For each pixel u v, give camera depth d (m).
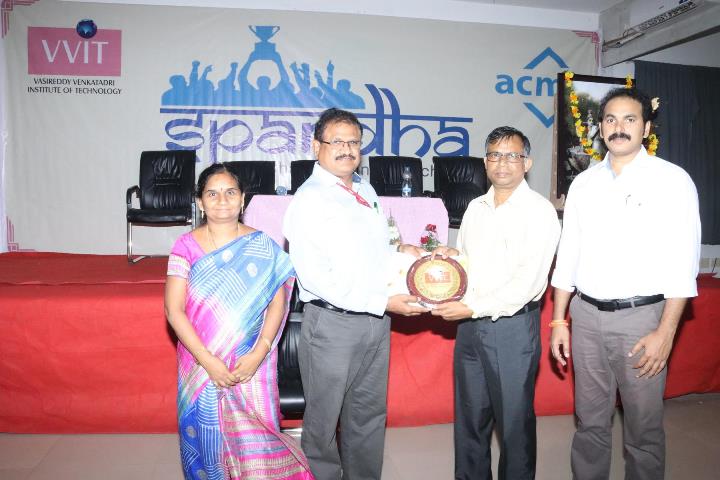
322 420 1.70
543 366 2.67
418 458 2.31
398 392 2.57
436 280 1.74
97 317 2.44
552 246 1.68
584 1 5.61
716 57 6.15
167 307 1.58
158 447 2.40
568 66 5.89
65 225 5.37
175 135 5.44
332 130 1.65
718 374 2.93
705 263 6.11
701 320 2.84
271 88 5.51
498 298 1.67
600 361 1.71
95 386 2.48
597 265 1.67
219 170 1.59
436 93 5.70
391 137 5.67
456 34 5.69
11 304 2.42
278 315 1.68
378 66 5.61
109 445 2.41
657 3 5.09
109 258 4.27
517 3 5.69
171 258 1.60
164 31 5.36
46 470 2.17
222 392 1.58
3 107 5.25
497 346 1.71
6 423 2.47
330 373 1.66
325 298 1.62
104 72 5.32
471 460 1.86
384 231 1.77
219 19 5.41
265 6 5.45
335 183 1.68
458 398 1.87
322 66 5.54
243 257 1.60
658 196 1.58
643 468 1.69
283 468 1.66
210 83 5.44
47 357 2.45
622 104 1.58
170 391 2.50
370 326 1.69
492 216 1.78
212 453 1.59
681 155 6.03
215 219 1.58
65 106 5.30
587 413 1.77
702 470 2.21
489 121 5.79
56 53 5.26
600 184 1.69
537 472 2.19
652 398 1.64
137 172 5.42
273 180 4.91
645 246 1.60
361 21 5.55
